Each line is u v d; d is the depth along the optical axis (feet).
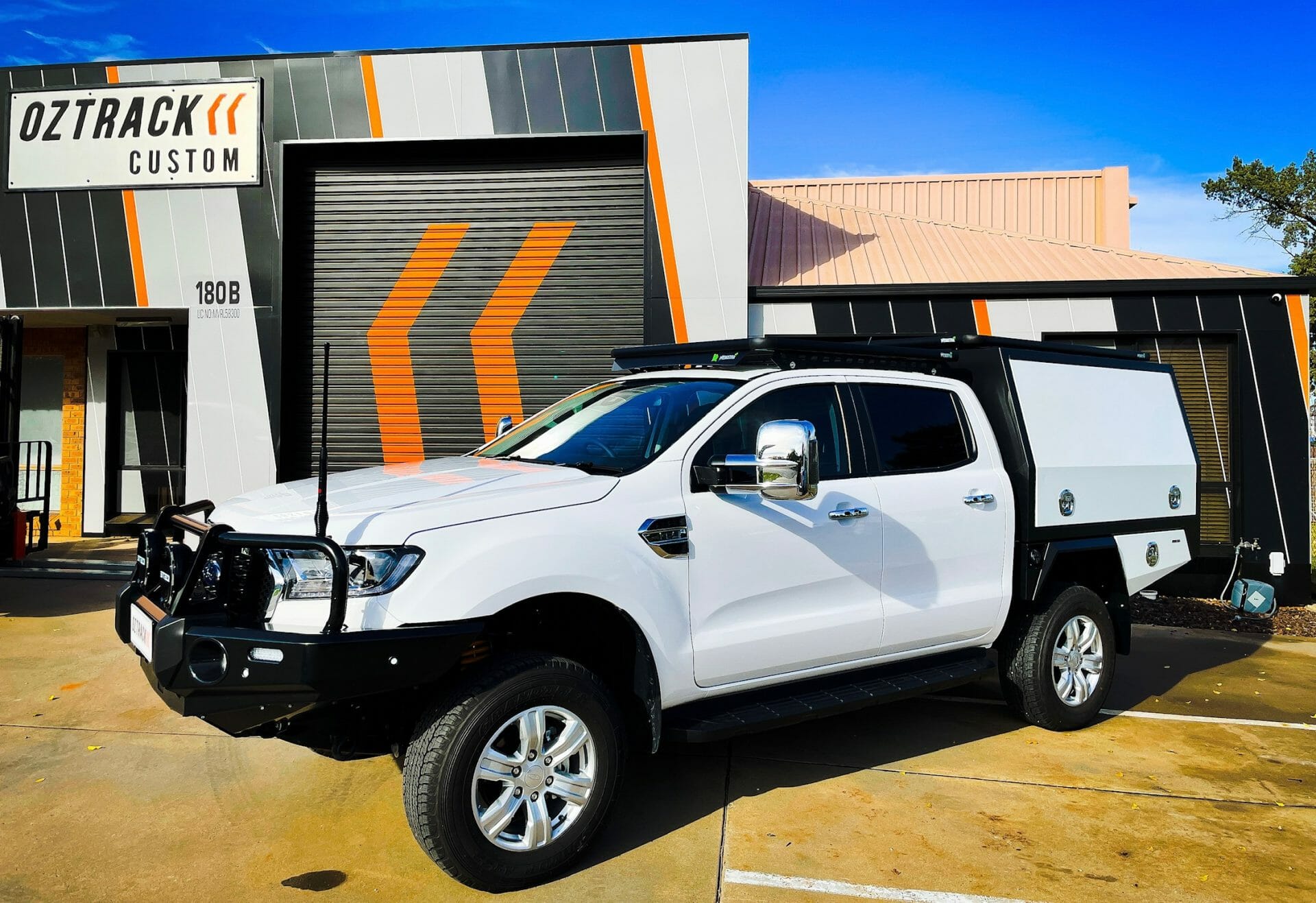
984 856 11.73
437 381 32.68
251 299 32.32
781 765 14.87
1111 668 17.43
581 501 11.49
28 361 39.45
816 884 10.91
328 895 10.43
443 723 10.27
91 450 39.04
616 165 31.96
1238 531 30.53
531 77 31.53
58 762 14.26
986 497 15.62
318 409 32.94
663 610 11.79
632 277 31.94
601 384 16.20
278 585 10.19
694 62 30.96
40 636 21.85
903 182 59.98
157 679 10.30
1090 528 17.15
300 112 32.22
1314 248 111.96
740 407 13.32
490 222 32.42
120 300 32.73
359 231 32.86
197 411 32.32
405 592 10.09
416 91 31.83
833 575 13.55
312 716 10.58
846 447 14.34
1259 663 22.67
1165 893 10.89
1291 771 15.10
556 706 10.85
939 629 14.93
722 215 30.86
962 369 17.25
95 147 32.73
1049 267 35.01
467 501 10.98
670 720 12.23
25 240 33.01
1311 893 10.95
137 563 12.71
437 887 10.70
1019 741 16.29
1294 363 30.30
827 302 31.40
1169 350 31.22
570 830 10.95
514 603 10.85
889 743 16.08
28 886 10.46
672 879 10.98
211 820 12.34
